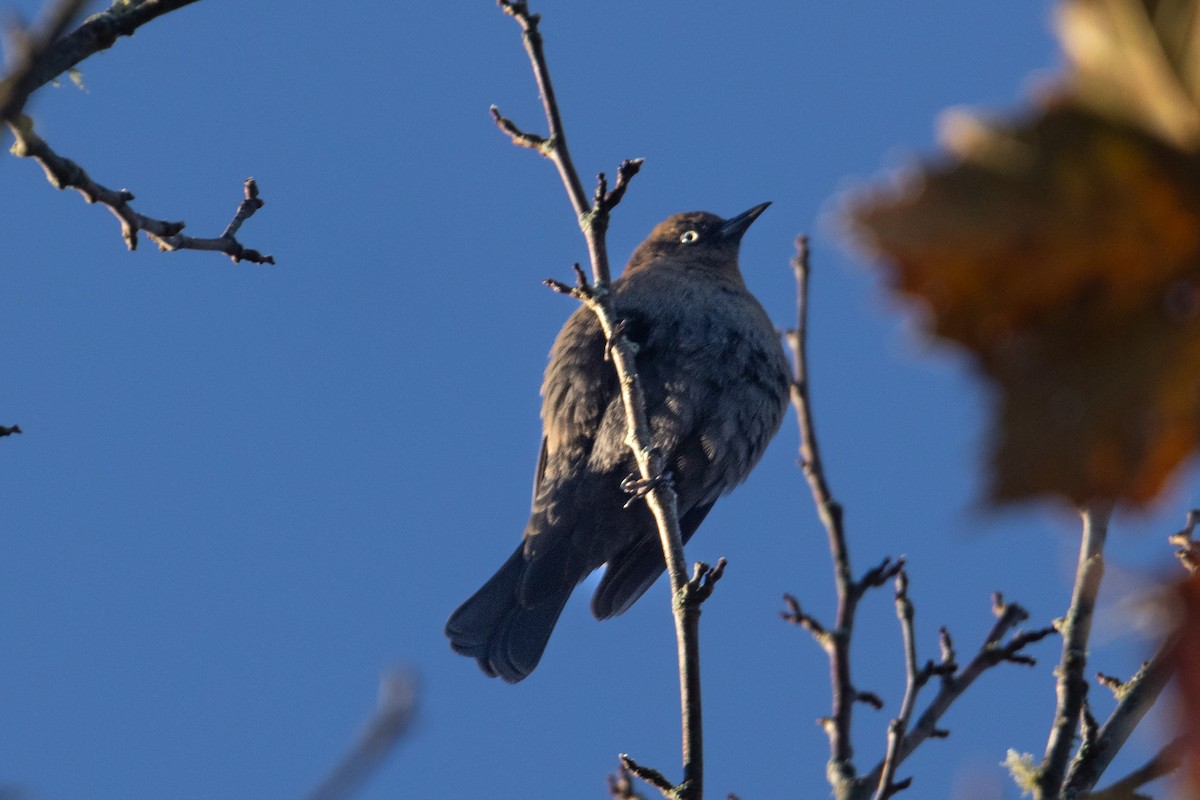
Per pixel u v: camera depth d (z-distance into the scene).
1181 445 1.49
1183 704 1.59
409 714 3.10
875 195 1.50
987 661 6.50
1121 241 1.46
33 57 3.08
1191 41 1.46
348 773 3.04
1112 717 5.88
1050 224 1.47
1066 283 1.48
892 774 6.23
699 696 7.66
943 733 6.40
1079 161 1.47
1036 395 1.50
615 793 7.34
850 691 6.98
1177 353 1.49
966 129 1.51
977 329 1.50
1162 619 1.62
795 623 7.23
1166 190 1.46
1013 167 1.48
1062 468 1.49
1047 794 5.58
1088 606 5.87
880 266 1.50
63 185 7.20
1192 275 1.47
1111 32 1.49
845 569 7.44
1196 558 4.23
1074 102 1.49
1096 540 5.91
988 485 1.51
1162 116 1.47
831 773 6.65
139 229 7.59
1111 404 1.49
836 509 7.78
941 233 1.47
